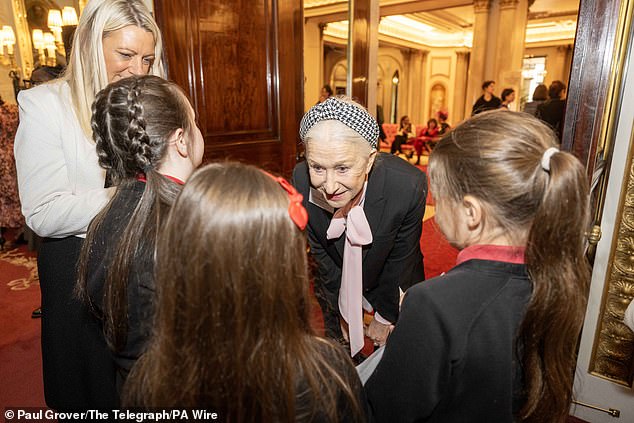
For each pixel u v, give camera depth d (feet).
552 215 1.83
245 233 1.70
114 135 2.31
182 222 1.76
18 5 14.01
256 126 8.21
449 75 41.83
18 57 14.43
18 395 5.80
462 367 1.94
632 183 4.35
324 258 4.41
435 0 20.75
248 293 1.73
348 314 4.03
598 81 3.99
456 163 2.04
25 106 3.20
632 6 3.76
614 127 4.25
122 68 3.47
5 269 10.58
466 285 2.01
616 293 4.72
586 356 5.03
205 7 7.00
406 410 2.12
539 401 2.12
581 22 3.95
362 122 2.97
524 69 39.34
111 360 3.15
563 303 1.93
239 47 7.64
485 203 1.99
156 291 1.98
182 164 2.57
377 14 9.83
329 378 1.91
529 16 28.14
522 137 1.94
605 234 4.59
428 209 15.53
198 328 1.75
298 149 9.12
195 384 1.82
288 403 1.83
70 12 14.35
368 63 9.71
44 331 3.33
